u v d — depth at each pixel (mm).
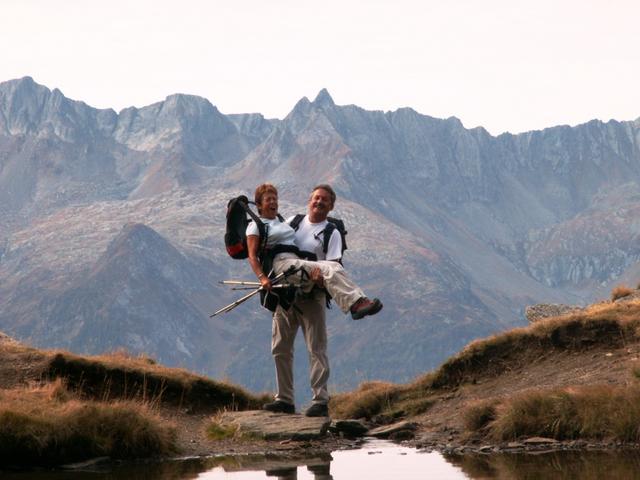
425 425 14414
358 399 17375
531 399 12070
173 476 8945
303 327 13281
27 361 14797
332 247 12148
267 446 11930
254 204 12375
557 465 9031
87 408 10859
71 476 9078
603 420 11281
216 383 16141
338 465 9703
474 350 17531
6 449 9930
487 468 9031
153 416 11477
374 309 11539
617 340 16766
